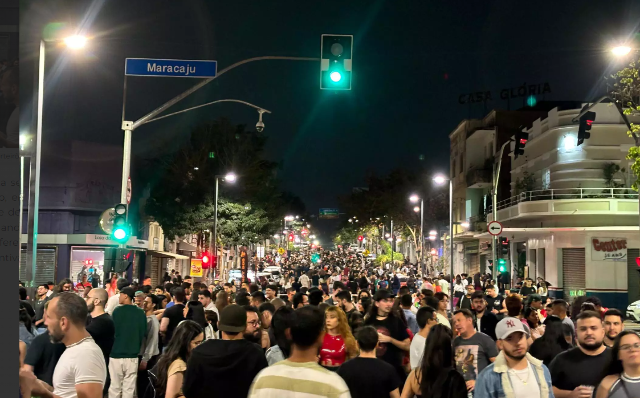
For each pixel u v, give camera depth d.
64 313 5.38
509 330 5.95
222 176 37.81
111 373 10.95
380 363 6.64
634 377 5.47
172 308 12.33
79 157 39.78
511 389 5.93
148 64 16.44
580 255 38.81
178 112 19.92
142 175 44.56
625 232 37.97
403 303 11.70
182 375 6.88
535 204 40.38
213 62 16.39
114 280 18.14
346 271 51.84
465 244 61.62
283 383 4.35
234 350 6.04
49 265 38.44
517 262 47.47
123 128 19.08
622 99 24.95
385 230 94.94
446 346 6.23
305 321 4.57
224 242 45.53
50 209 38.88
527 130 48.91
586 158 40.25
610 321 7.75
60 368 5.33
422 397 6.21
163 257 51.09
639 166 23.83
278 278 54.78
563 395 6.61
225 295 12.80
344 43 14.94
